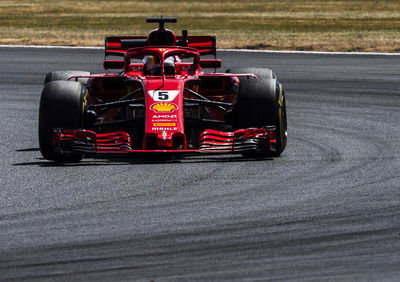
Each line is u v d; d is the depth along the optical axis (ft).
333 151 120.37
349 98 182.60
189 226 82.07
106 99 131.13
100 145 110.32
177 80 118.01
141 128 118.01
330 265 70.79
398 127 142.61
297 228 81.25
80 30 425.69
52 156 113.91
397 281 66.95
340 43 324.19
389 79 216.33
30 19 539.70
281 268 70.13
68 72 136.05
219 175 104.12
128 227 81.76
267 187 97.76
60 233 79.87
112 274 68.69
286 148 123.44
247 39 353.92
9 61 262.67
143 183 100.12
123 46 144.77
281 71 236.63
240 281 67.15
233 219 84.43
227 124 118.73
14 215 86.33
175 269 69.87
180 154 118.93
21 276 68.23
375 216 85.30
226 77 128.77
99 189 97.40
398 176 103.24
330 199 92.17
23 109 168.14
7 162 114.62
